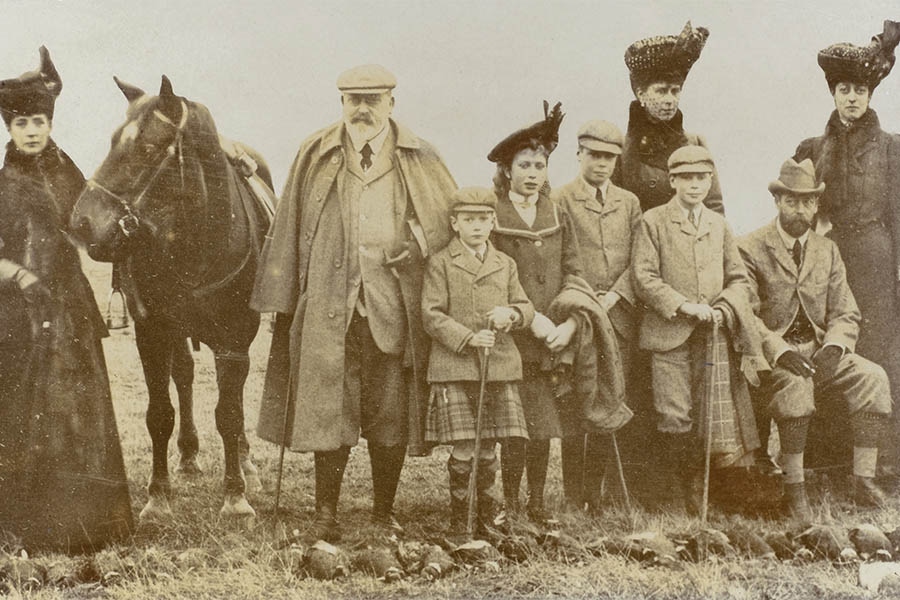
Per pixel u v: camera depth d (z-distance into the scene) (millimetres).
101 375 10953
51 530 10867
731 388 11375
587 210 11234
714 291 11414
